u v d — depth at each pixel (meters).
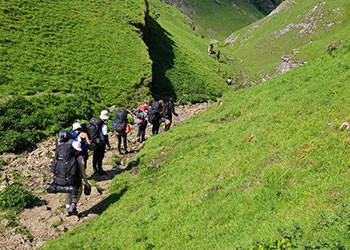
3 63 21.62
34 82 21.47
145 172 12.30
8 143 14.54
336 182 5.80
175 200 8.47
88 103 22.25
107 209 10.31
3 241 8.42
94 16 35.59
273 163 7.70
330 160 6.61
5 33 24.78
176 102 33.19
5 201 10.16
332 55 14.56
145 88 28.84
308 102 10.48
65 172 9.21
